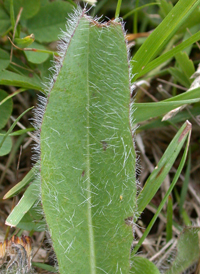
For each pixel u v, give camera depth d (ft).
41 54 0.36
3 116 0.34
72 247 0.25
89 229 0.25
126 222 0.25
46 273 0.31
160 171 0.28
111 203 0.25
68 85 0.24
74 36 0.24
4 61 0.34
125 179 0.25
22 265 0.27
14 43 0.37
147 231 0.28
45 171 0.24
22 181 0.29
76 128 0.25
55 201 0.24
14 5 0.37
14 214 0.27
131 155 0.24
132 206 0.25
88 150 0.25
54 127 0.24
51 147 0.24
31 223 0.29
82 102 0.25
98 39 0.24
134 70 0.32
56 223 0.24
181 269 0.30
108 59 0.24
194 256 0.30
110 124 0.25
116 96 0.24
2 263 0.27
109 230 0.25
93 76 0.24
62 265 0.24
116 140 0.25
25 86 0.34
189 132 0.29
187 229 0.29
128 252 0.25
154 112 0.32
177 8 0.30
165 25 0.31
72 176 0.25
